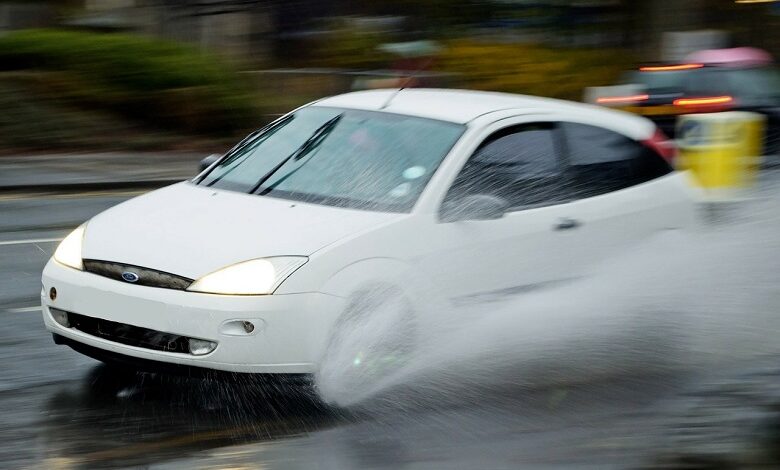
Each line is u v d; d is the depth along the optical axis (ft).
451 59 171.01
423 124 45.83
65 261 41.16
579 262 45.52
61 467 33.94
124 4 166.50
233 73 140.05
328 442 36.04
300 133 47.93
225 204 42.88
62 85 128.26
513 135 45.96
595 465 32.01
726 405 35.88
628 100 117.91
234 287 37.78
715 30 192.75
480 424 37.29
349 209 41.93
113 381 42.75
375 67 173.27
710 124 90.17
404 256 40.47
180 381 42.73
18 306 54.70
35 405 39.96
